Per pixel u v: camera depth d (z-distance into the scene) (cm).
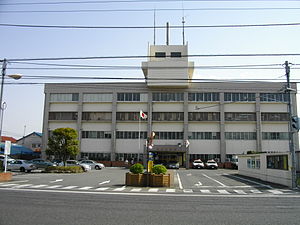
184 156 5069
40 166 3659
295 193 1680
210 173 3512
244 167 3069
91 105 5372
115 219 866
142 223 821
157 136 5197
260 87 5131
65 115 5391
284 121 5041
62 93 5438
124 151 5222
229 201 1319
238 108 5147
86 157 5209
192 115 5194
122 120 5266
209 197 1467
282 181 2109
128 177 1989
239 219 902
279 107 5091
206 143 5131
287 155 2047
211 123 5172
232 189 1869
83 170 3638
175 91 5225
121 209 1044
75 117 5366
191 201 1298
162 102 5241
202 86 5200
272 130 5078
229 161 5038
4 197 1307
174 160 4981
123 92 5325
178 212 1005
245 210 1070
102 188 1817
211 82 5194
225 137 5122
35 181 2214
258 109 5078
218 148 5109
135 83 5303
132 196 1450
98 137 5306
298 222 868
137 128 5256
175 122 5191
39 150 6156
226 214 984
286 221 880
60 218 865
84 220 844
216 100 5181
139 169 1994
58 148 3303
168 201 1286
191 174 3319
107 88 5344
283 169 2112
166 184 1964
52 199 1273
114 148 5203
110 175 2988
